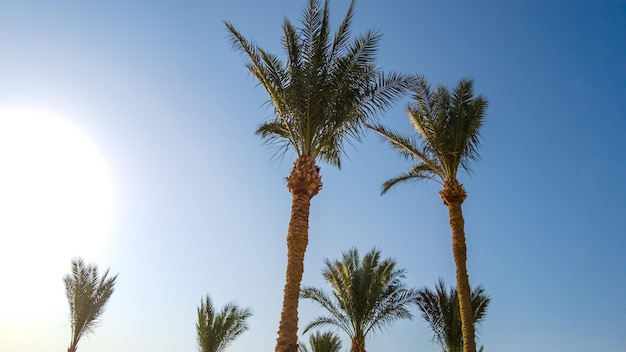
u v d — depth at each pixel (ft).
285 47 49.67
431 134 60.70
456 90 60.80
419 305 78.07
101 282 91.15
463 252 56.49
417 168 67.97
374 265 83.15
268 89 49.39
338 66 47.83
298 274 42.52
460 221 58.08
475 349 51.85
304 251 43.75
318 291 84.53
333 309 82.79
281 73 49.32
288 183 47.16
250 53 49.08
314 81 47.11
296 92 47.26
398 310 79.71
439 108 59.88
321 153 54.70
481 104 59.72
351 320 80.59
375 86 48.83
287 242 44.27
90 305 87.76
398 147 66.54
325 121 48.16
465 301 54.03
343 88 47.47
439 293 77.36
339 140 50.72
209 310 96.12
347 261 84.69
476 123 58.54
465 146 59.36
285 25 49.93
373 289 80.07
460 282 55.11
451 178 60.34
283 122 51.67
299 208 45.19
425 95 60.75
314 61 47.70
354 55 47.80
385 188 70.59
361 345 79.05
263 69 49.14
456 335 73.36
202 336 93.35
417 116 62.49
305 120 48.42
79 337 86.74
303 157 47.65
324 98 47.42
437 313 76.13
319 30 48.42
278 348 39.27
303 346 99.50
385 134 64.69
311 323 83.92
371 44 47.91
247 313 97.86
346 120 48.29
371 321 80.64
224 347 94.58
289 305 41.01
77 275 90.22
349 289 81.10
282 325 40.29
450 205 59.26
